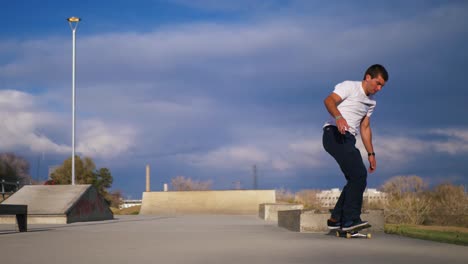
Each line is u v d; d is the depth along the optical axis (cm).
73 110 2581
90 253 548
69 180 4828
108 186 4991
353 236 720
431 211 1794
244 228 1064
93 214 1694
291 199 3272
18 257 517
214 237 762
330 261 461
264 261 464
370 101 694
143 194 2841
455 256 496
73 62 2611
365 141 723
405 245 605
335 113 651
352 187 695
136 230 1005
